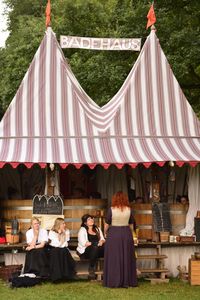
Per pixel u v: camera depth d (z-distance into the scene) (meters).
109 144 10.53
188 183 10.91
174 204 10.80
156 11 17.38
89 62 19.62
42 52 11.10
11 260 10.23
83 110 10.93
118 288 9.15
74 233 10.58
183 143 10.82
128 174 11.66
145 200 11.28
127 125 10.84
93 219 10.16
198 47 16.73
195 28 18.02
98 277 9.77
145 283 9.72
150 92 11.12
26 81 10.91
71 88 11.03
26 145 10.37
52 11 26.30
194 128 11.11
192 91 19.91
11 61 23.86
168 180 11.23
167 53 17.17
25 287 9.15
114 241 9.24
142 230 10.66
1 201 10.77
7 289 8.99
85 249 9.85
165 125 10.98
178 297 8.51
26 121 10.68
